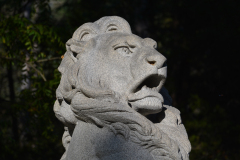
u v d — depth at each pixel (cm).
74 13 1016
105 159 318
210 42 1123
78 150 332
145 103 325
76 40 358
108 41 350
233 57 1131
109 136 321
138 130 315
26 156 969
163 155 318
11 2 1024
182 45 1155
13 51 820
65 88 347
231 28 1092
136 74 328
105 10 1168
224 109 1045
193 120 1014
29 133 927
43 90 792
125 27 369
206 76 1161
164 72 331
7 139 905
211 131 1005
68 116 350
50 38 817
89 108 324
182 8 1136
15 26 782
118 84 330
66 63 366
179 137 340
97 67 340
